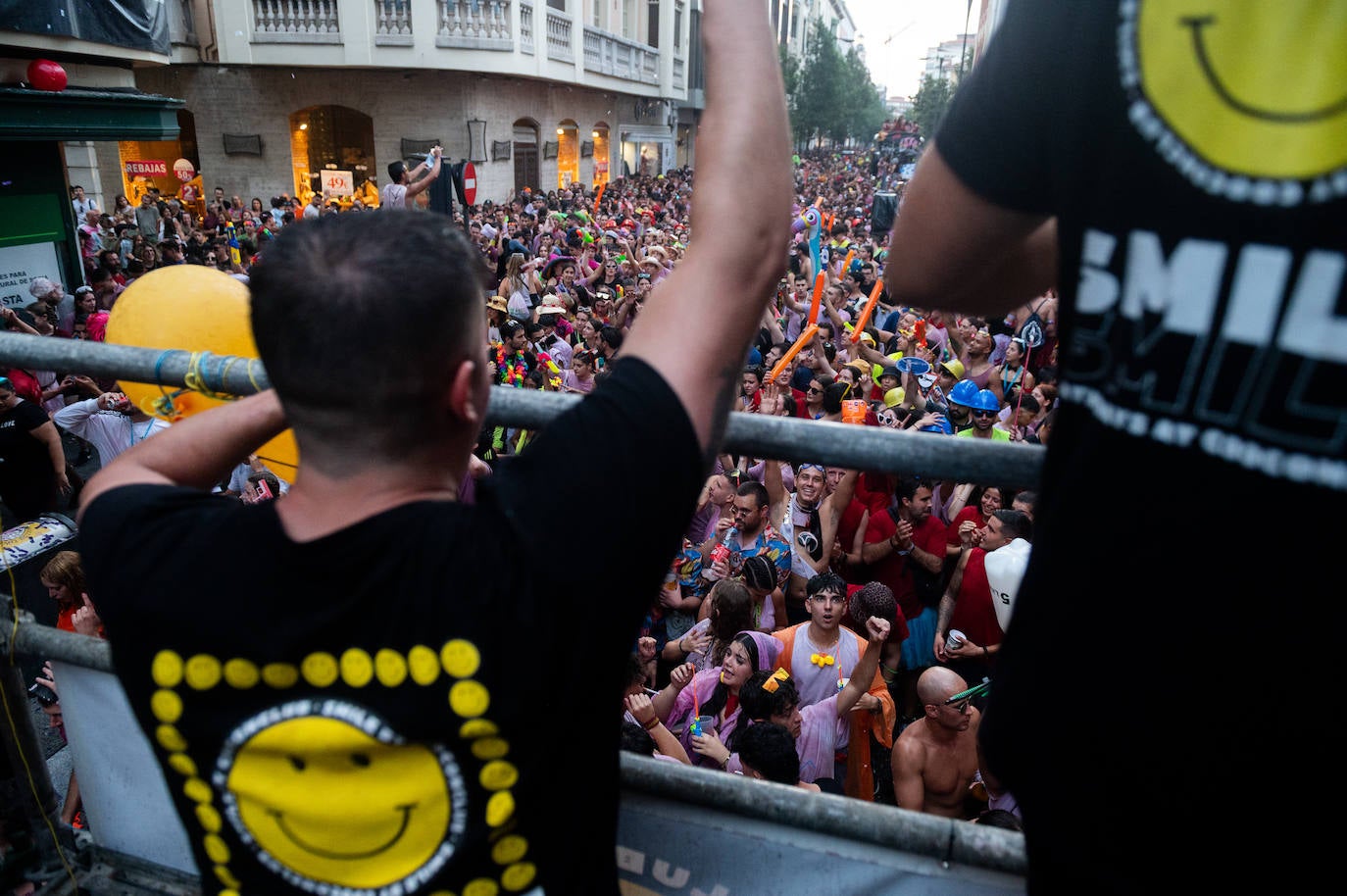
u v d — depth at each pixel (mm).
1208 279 526
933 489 5215
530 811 814
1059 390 667
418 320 775
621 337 8844
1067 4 623
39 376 7938
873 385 7754
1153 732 554
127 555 866
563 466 781
